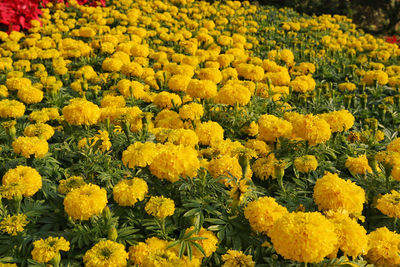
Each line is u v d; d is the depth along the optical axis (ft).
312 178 10.64
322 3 52.39
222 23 34.06
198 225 7.77
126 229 7.93
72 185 8.47
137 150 8.34
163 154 8.29
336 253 6.94
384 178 10.22
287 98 15.66
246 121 12.80
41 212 8.50
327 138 10.19
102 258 6.33
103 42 21.57
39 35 23.48
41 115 12.34
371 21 55.72
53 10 32.45
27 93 14.06
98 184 9.84
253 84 14.49
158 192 8.91
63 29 26.07
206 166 9.41
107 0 36.52
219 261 7.70
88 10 30.86
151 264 5.95
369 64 23.70
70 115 11.03
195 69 18.31
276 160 10.21
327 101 16.38
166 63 19.04
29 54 19.43
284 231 6.21
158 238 7.91
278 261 7.59
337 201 8.02
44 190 9.21
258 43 27.58
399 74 21.02
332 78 22.63
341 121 11.61
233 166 9.01
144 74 17.19
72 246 7.51
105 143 10.60
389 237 7.58
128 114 10.53
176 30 28.53
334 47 26.50
